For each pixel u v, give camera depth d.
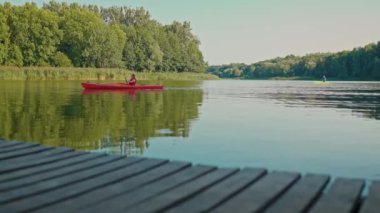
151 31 92.06
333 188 4.38
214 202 3.99
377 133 12.20
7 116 14.66
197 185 4.56
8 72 54.44
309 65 120.94
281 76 134.25
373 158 8.77
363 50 99.69
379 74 91.38
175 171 5.23
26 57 63.59
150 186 4.55
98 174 5.09
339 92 37.94
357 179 4.75
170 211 3.73
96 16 74.81
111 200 4.04
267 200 4.03
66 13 71.62
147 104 20.78
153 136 11.16
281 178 4.83
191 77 96.00
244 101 25.20
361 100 26.34
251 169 5.29
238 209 3.78
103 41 71.50
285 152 9.34
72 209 3.77
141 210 3.73
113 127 12.62
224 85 60.59
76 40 68.69
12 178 4.88
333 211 3.69
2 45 59.66
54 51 66.56
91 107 18.53
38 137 10.66
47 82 48.53
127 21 107.69
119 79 67.00
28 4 64.62
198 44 112.00
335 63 103.88
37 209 3.78
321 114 17.59
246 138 11.09
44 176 4.99
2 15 60.91
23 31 62.69
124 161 5.82
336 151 9.48
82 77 61.59
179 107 19.72
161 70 92.25
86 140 10.38
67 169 5.35
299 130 12.73
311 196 4.15
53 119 14.11
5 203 3.93
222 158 8.70
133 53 82.56
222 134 11.73
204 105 21.41
